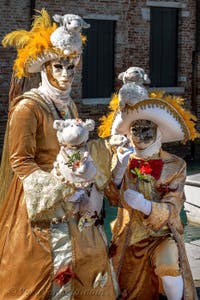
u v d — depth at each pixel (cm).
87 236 536
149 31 2041
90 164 511
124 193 571
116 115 604
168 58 2092
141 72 591
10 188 552
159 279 588
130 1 1994
